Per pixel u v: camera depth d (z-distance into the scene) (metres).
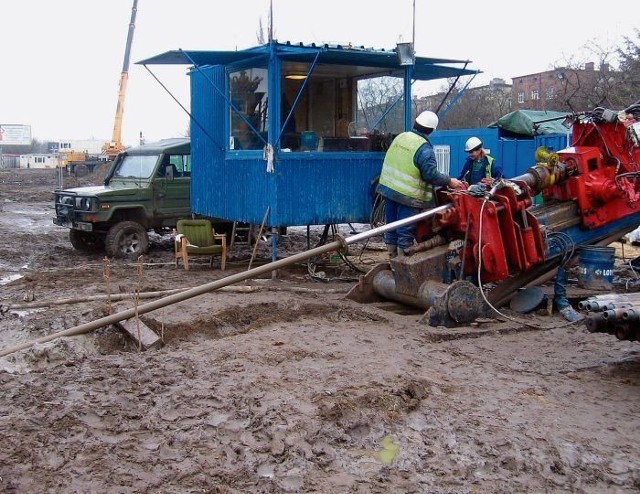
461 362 6.59
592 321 5.86
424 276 8.15
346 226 18.33
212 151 12.48
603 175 8.92
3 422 5.12
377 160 11.45
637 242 13.05
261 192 10.98
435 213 8.10
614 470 4.63
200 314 8.13
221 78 12.07
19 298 9.41
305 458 4.70
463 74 12.54
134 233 13.40
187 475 4.48
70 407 5.37
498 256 7.91
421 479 4.50
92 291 9.77
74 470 4.52
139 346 7.15
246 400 5.46
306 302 8.64
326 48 10.24
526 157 16.25
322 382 5.80
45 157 93.81
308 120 11.59
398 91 11.59
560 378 6.24
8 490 4.26
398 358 6.55
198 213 13.15
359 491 4.35
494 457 4.75
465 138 17.31
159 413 5.32
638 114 9.09
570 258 8.65
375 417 5.21
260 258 13.11
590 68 24.70
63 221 13.78
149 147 14.16
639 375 6.34
